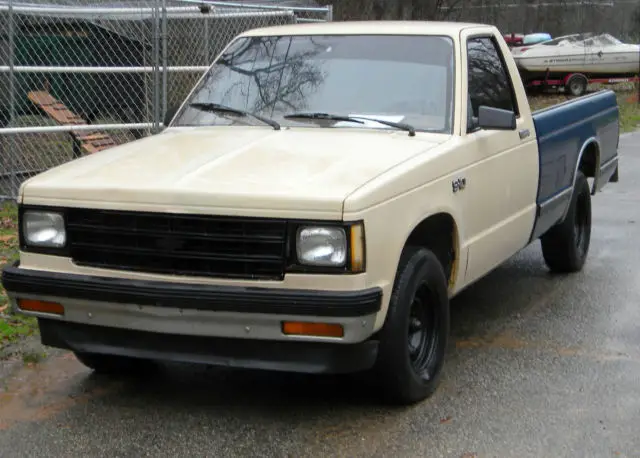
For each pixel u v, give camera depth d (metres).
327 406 4.65
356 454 4.07
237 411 4.59
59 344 4.52
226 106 5.46
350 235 3.90
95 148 10.19
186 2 9.55
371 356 4.20
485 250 5.39
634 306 6.57
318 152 4.59
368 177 4.18
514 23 31.78
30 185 4.39
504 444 4.18
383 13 23.05
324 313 3.89
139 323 4.18
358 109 5.18
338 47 5.53
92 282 4.16
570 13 32.22
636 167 14.38
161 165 4.50
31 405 4.67
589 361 5.36
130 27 11.24
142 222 4.13
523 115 6.04
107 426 4.40
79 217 4.26
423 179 4.50
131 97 10.90
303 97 5.31
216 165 4.40
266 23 11.96
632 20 34.56
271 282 3.98
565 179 6.83
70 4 11.52
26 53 10.93
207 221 4.02
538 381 5.01
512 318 6.28
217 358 4.19
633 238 8.93
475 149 5.16
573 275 7.50
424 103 5.16
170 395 4.82
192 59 11.24
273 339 4.01
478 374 5.12
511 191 5.72
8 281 4.37
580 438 4.25
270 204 3.95
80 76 11.28
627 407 4.63
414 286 4.44
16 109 10.62
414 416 4.50
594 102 7.55
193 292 3.98
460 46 5.38
